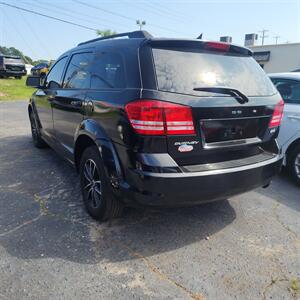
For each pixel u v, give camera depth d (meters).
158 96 2.30
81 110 3.24
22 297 2.09
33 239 2.76
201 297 2.16
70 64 3.93
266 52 26.70
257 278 2.37
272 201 3.76
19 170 4.54
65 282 2.25
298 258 2.63
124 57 2.68
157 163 2.31
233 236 2.95
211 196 2.54
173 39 2.57
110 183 2.65
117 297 2.12
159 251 2.67
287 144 4.25
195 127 2.41
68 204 3.47
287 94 4.36
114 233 2.91
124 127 2.45
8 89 18.33
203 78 2.56
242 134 2.76
